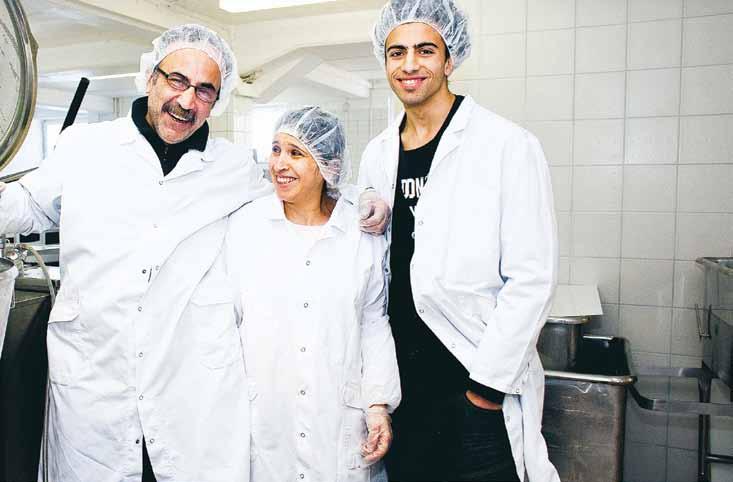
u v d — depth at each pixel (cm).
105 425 116
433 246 127
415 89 127
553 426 172
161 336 120
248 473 123
